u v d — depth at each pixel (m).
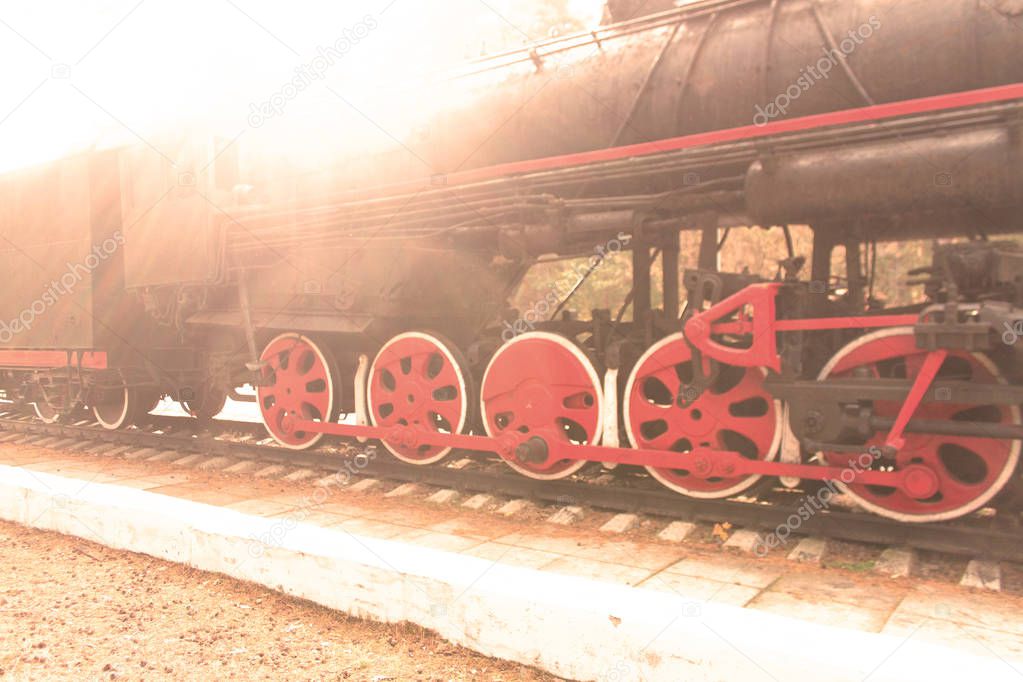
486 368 5.52
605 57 5.39
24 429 9.09
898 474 4.02
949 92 4.23
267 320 6.76
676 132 5.07
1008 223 4.48
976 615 3.36
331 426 6.28
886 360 4.36
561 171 5.15
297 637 3.24
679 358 4.71
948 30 4.18
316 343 6.55
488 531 4.77
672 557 4.21
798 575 3.90
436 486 5.84
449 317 6.73
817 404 4.19
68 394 8.42
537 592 2.87
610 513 5.05
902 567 3.90
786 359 4.31
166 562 4.15
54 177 8.09
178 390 8.14
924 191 3.97
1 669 2.97
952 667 2.13
